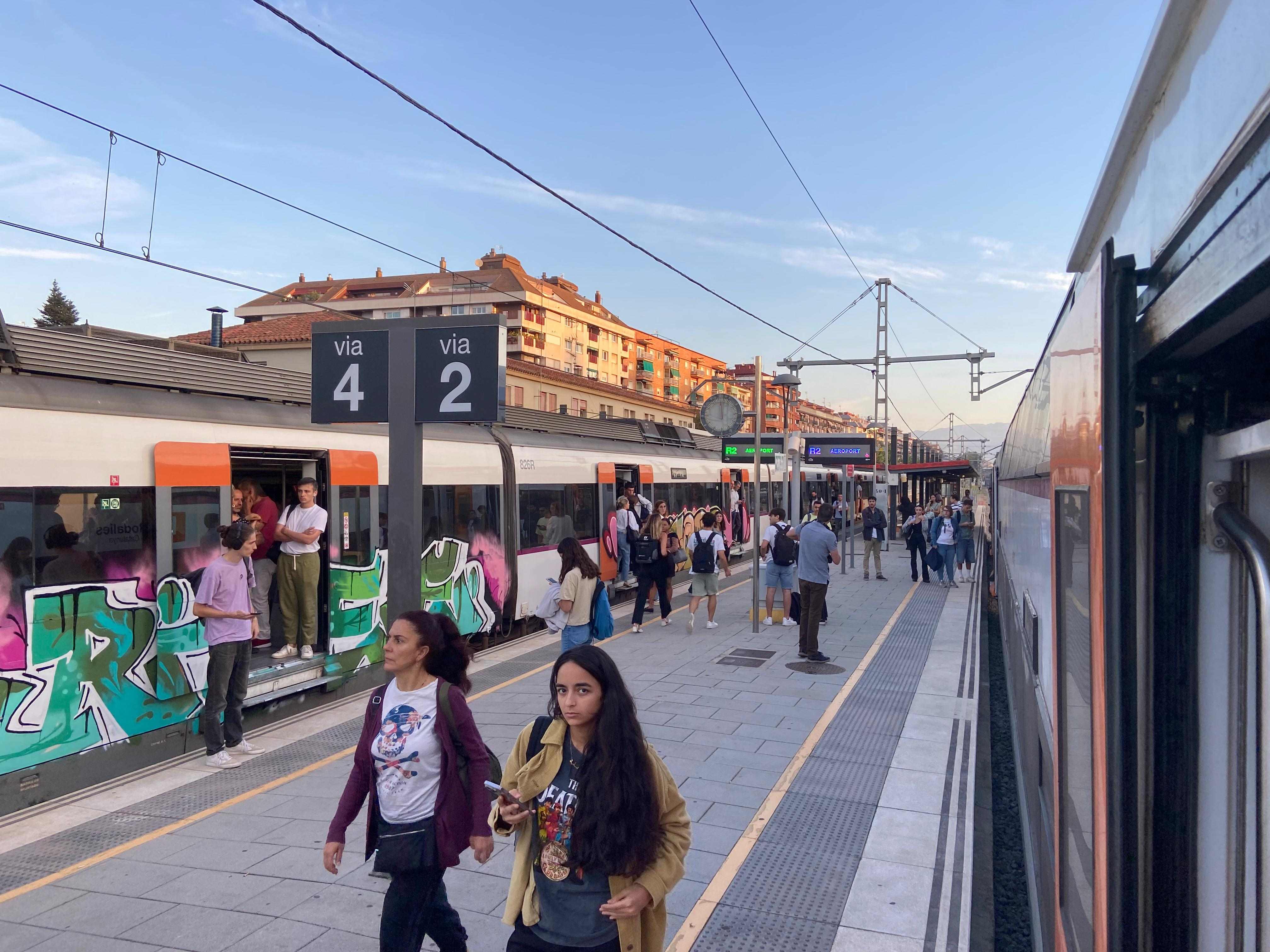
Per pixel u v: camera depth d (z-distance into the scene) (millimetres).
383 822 3242
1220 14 1151
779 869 4703
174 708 6742
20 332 6160
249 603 6891
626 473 16625
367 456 9031
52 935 4086
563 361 61781
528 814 2602
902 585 17281
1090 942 1789
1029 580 4395
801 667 9594
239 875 4707
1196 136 1272
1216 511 1488
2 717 5562
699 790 5855
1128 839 1576
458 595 10594
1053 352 2584
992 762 7805
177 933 4090
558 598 8180
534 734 2691
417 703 3295
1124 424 1591
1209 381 1505
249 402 8000
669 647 10875
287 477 9859
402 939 3193
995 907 4922
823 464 20453
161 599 6652
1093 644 1719
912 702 8078
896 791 5836
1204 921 1519
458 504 10719
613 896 2479
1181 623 1562
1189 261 1295
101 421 6379
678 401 80000
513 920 2621
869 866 4730
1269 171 949
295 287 61094
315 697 8383
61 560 5992
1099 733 1650
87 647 6117
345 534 8719
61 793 5898
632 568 14938
